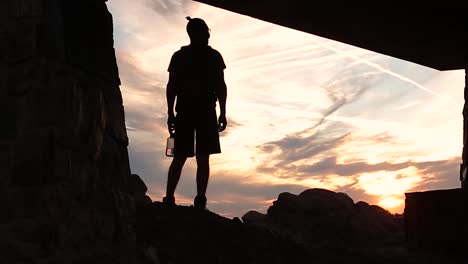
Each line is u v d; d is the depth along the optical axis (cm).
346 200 932
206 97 637
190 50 646
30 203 386
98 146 448
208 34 657
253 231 612
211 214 617
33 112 399
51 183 392
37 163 390
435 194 763
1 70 408
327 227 870
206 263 524
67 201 402
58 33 412
